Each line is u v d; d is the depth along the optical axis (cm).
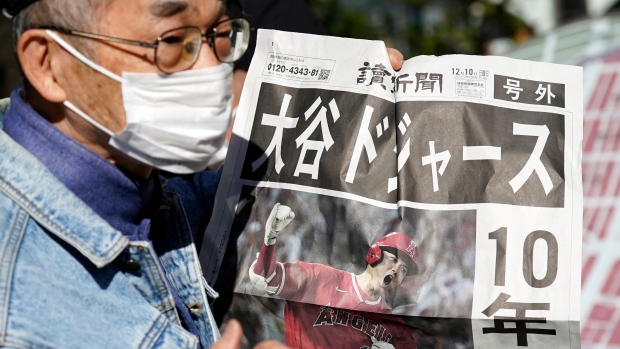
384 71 161
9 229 132
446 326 151
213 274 161
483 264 152
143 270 144
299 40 166
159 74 137
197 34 138
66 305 130
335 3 443
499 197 154
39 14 136
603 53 321
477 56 161
